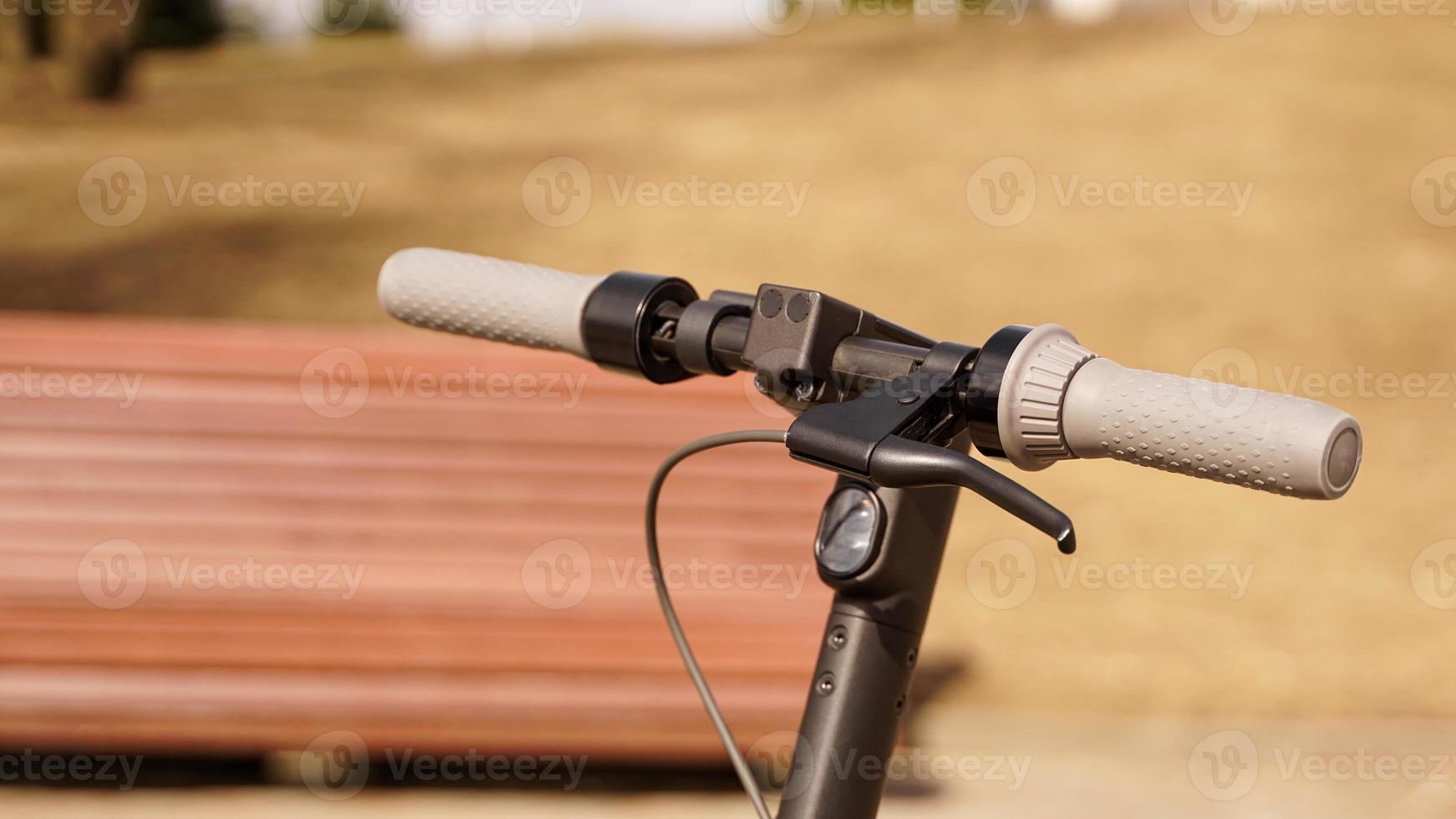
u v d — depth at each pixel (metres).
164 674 3.10
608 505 3.43
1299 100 11.52
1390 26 13.20
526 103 12.98
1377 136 10.77
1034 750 3.79
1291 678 4.30
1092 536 5.43
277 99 12.89
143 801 3.26
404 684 3.13
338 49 16.12
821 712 0.97
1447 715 4.09
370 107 12.77
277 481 3.37
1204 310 8.23
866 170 10.71
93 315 7.86
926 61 13.74
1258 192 9.90
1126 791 3.56
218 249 8.89
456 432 3.50
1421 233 9.15
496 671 3.15
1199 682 4.26
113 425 3.40
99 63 12.02
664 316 1.08
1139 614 4.73
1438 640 4.60
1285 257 8.88
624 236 9.39
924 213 9.80
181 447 3.40
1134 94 12.03
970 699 4.09
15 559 3.19
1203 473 0.81
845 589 0.97
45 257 8.54
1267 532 5.51
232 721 3.10
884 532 0.95
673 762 3.45
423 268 1.19
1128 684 4.22
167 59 14.92
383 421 3.52
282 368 3.58
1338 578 5.09
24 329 3.60
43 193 9.60
